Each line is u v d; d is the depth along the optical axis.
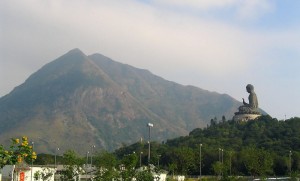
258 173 152.00
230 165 156.88
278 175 170.00
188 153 168.62
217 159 177.62
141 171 69.75
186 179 127.44
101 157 80.50
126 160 68.69
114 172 66.31
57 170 103.50
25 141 25.17
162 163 177.50
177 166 161.88
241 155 168.88
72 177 70.62
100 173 70.31
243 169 165.75
